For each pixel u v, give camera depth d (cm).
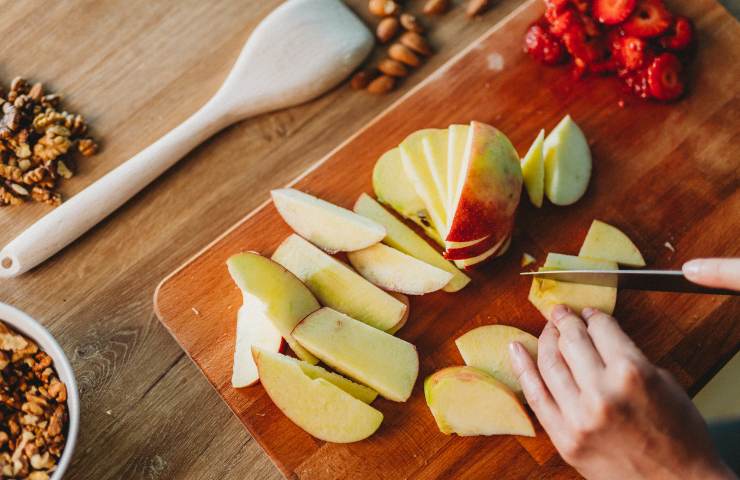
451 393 52
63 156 58
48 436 51
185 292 55
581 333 49
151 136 60
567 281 53
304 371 52
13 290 57
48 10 61
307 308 52
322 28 59
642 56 55
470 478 52
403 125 57
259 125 60
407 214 55
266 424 53
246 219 55
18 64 60
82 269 57
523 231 55
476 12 60
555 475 52
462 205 50
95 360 56
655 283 51
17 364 53
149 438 55
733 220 55
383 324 53
